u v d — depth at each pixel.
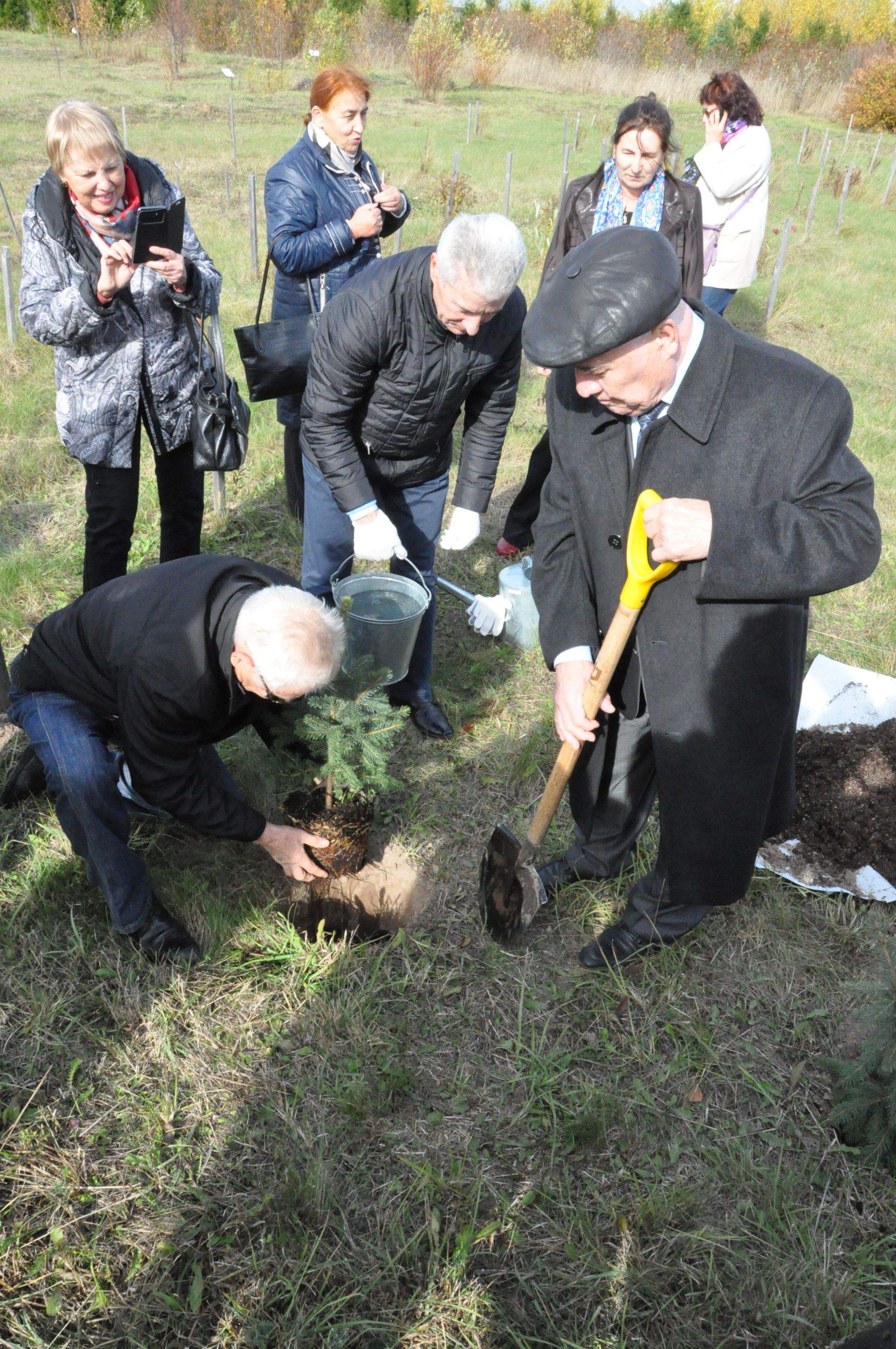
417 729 3.61
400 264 2.69
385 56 25.02
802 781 3.36
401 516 3.35
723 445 1.94
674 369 1.88
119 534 3.54
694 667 2.14
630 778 2.66
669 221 4.02
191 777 2.40
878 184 14.46
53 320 3.03
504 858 2.71
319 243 3.76
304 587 3.44
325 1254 2.10
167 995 2.59
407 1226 2.16
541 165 13.84
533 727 3.66
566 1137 2.35
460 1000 2.66
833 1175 2.32
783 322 8.30
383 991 2.67
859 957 2.86
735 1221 2.21
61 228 3.01
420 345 2.77
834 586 1.88
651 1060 2.54
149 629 2.21
